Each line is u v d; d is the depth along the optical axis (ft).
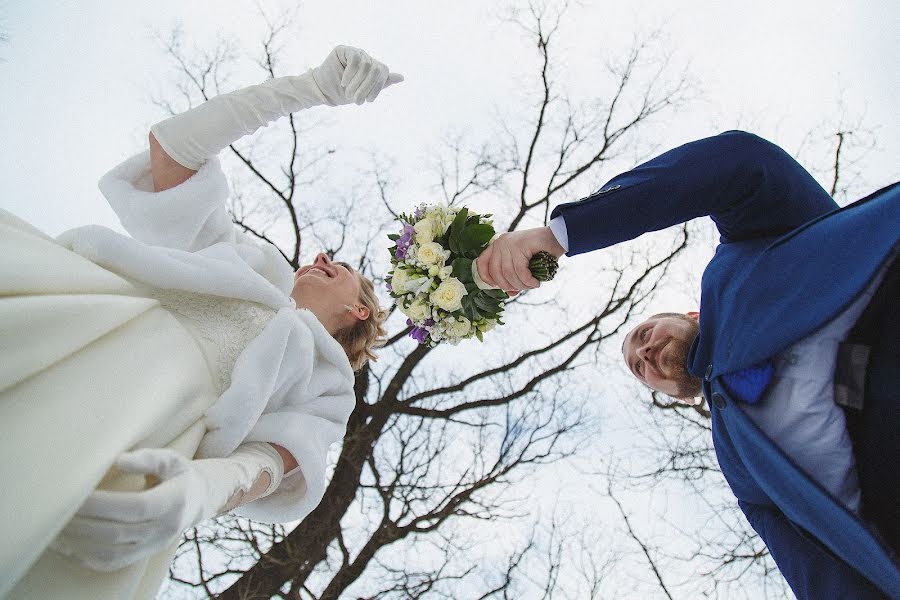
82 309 4.69
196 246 7.78
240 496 5.93
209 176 7.30
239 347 6.57
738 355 6.19
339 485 19.22
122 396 4.89
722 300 6.68
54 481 3.99
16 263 4.49
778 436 6.12
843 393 5.74
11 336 4.08
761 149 6.52
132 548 4.10
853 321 5.75
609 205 6.17
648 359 8.07
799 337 5.74
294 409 7.14
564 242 6.19
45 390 4.39
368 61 7.20
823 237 5.82
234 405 6.09
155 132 7.15
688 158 6.42
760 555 20.01
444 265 7.71
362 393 21.06
